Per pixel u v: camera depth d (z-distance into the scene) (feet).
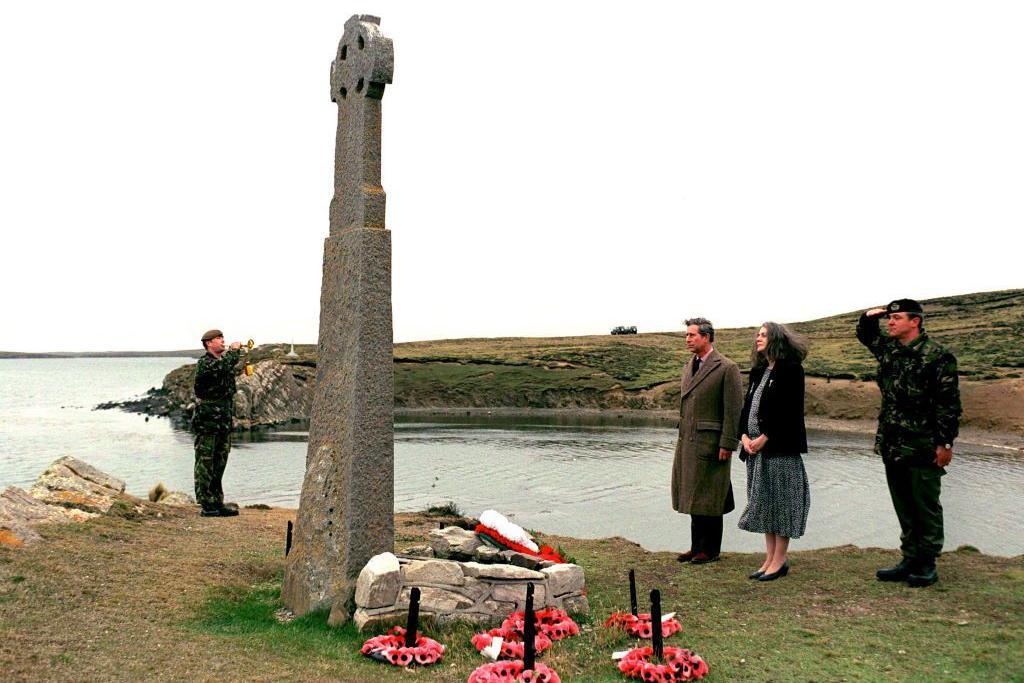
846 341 329.11
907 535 24.77
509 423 221.87
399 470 121.60
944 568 26.17
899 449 23.99
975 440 145.69
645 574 28.71
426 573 21.65
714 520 30.32
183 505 42.83
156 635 19.39
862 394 206.69
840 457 127.44
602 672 18.29
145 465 125.70
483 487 103.86
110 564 24.72
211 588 24.02
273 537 33.58
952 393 22.80
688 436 30.09
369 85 23.04
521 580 22.50
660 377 306.55
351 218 23.39
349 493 22.17
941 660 17.97
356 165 23.31
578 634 21.27
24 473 112.78
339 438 22.89
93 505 33.14
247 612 22.52
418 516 46.62
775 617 22.00
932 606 21.89
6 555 23.59
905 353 23.86
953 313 341.62
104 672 16.57
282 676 17.46
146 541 29.22
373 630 20.70
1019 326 276.41
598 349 386.32
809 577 26.17
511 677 16.96
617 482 108.17
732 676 17.63
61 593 21.11
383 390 22.95
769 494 26.04
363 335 22.62
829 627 20.75
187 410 236.22
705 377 29.71
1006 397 172.65
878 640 19.48
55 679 15.83
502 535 25.75
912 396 23.62
